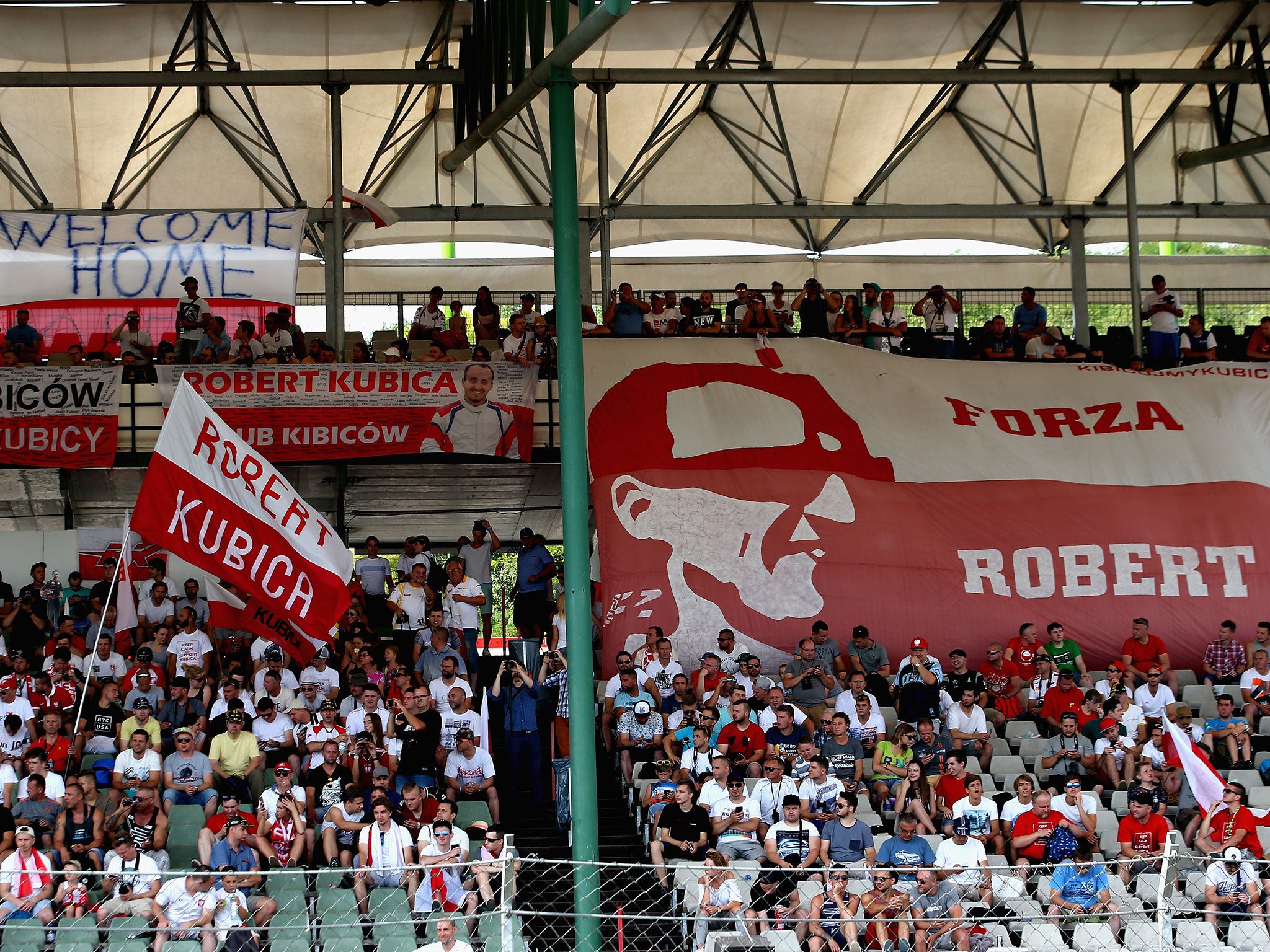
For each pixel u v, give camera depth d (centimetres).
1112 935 1991
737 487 3253
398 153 4216
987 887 2042
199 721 2317
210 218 3356
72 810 2111
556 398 3453
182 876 1914
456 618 3041
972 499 3319
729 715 2500
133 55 3784
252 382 3272
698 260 4691
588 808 2180
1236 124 4409
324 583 2247
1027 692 2934
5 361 3316
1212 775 2242
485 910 2009
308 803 2177
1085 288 4366
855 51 3912
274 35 3709
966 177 4491
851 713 2581
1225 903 2047
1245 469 3441
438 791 2350
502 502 3794
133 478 3481
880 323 3800
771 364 3553
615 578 3111
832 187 4447
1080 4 3797
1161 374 3647
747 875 2111
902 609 3136
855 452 3369
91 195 4262
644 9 3691
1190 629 3194
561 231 2356
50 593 3084
